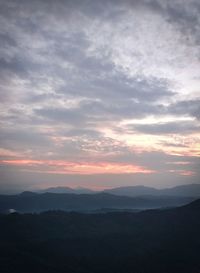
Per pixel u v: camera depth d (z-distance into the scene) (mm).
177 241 102188
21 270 76375
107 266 86688
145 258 91188
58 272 77938
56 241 105188
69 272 78688
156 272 80500
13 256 85812
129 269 84312
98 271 83188
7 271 74688
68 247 100312
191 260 85312
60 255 93062
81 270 81562
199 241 100062
